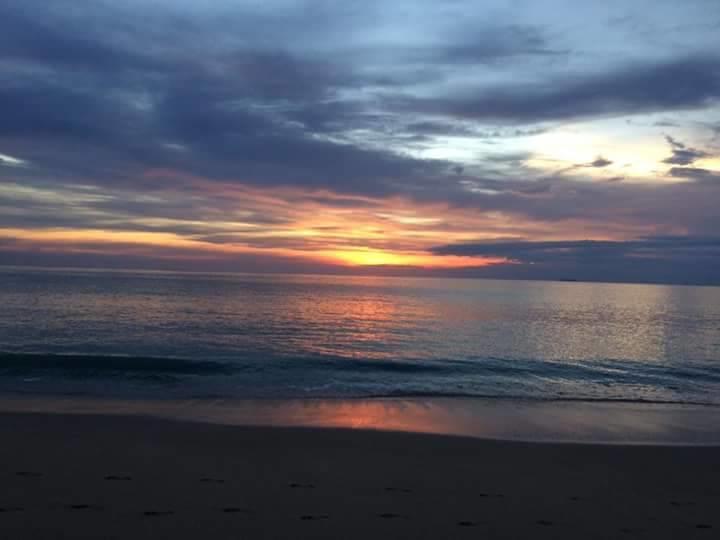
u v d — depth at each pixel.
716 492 7.02
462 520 5.59
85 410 11.56
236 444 8.72
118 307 42.31
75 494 5.95
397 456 8.30
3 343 23.50
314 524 5.32
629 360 24.72
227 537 4.91
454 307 59.09
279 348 25.17
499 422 11.55
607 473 7.76
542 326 40.16
